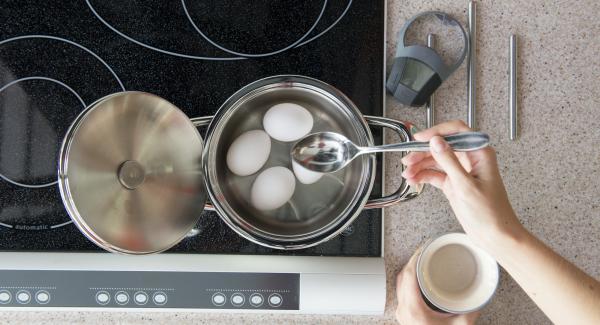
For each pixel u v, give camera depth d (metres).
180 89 0.67
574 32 0.70
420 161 0.58
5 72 0.67
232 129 0.62
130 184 0.54
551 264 0.52
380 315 0.69
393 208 0.69
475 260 0.65
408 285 0.65
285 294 0.64
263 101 0.62
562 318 0.53
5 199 0.65
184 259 0.64
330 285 0.64
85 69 0.67
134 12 0.68
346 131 0.62
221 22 0.68
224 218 0.56
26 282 0.63
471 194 0.52
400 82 0.66
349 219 0.57
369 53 0.68
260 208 0.61
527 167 0.70
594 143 0.69
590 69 0.70
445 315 0.65
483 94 0.70
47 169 0.66
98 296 0.64
